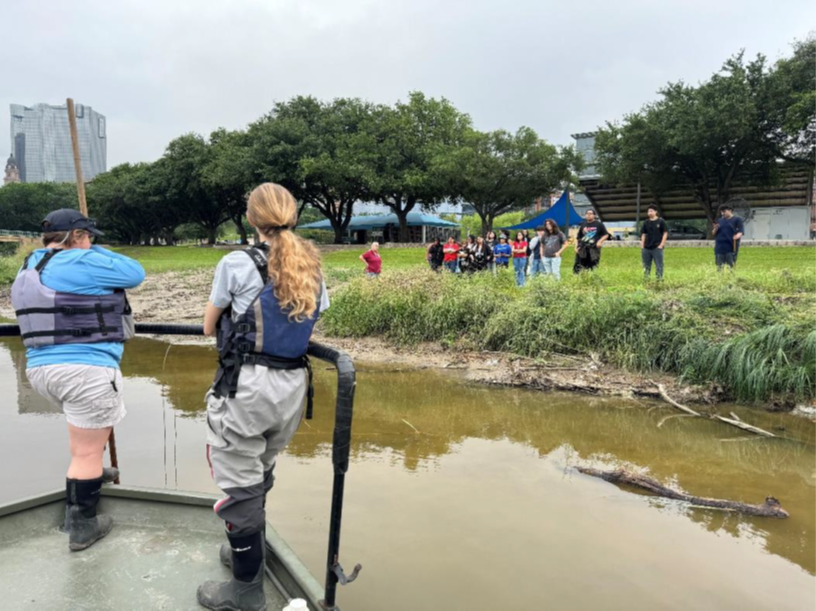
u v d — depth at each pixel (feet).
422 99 130.21
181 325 8.72
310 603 6.93
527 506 12.73
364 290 35.45
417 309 32.71
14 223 262.06
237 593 7.01
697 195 108.78
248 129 145.69
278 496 13.14
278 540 8.12
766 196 113.60
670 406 21.26
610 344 26.35
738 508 12.78
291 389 6.72
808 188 109.60
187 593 7.41
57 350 7.99
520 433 18.06
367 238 183.11
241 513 6.84
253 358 6.50
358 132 130.21
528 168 114.32
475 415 19.98
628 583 9.91
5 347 32.50
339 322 34.96
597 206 135.33
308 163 117.50
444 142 130.31
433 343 31.53
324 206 142.20
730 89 91.04
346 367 6.43
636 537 11.47
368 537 11.32
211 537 8.77
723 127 89.35
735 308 25.88
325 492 13.34
